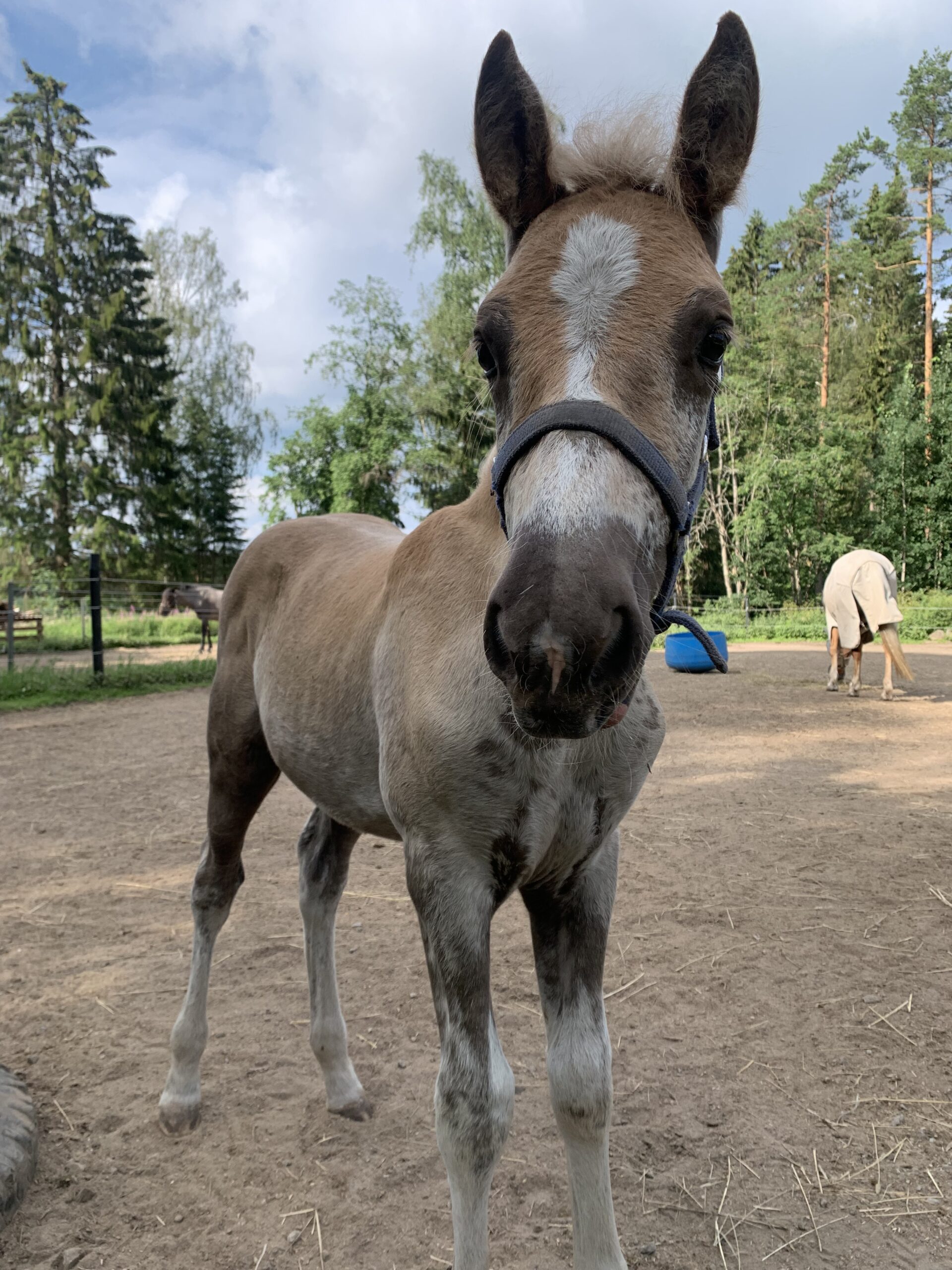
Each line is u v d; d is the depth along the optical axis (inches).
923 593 1023.0
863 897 152.0
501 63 63.0
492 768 61.0
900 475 1144.2
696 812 212.2
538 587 45.9
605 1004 116.4
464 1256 60.2
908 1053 102.7
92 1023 112.8
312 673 87.0
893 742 296.5
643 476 51.8
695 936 137.6
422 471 1228.5
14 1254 73.3
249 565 113.0
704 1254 72.8
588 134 66.9
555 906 71.2
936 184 1219.2
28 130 1301.7
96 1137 89.7
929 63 1188.5
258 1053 106.0
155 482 1375.5
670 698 411.5
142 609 1063.6
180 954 134.5
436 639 65.8
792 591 1189.1
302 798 238.4
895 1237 74.2
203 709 410.3
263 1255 73.7
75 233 1311.5
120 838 196.7
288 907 154.6
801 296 1300.4
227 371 1600.6
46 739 325.7
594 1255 65.8
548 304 56.2
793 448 1147.9
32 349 1258.0
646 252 56.9
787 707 377.1
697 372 56.8
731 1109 92.5
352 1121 92.6
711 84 60.8
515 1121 92.7
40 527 1266.0
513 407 57.0
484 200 70.9
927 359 1228.5
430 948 63.6
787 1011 113.3
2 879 168.7
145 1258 73.3
